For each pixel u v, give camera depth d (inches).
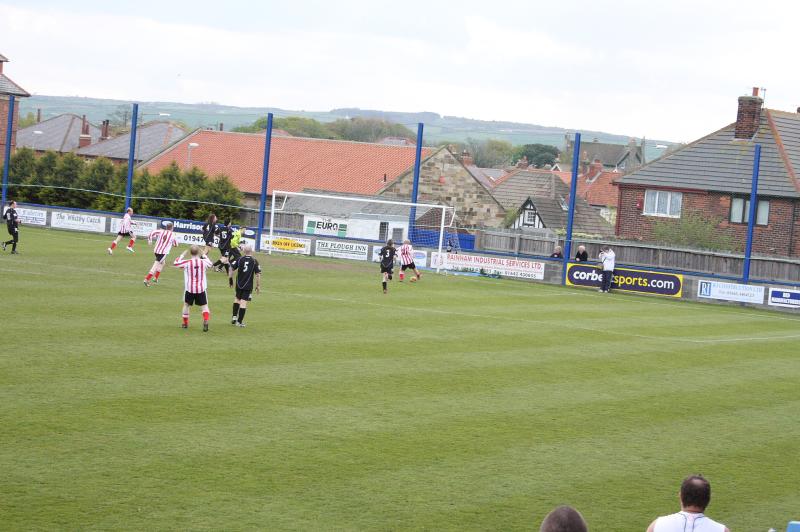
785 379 1355.8
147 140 5767.7
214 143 4694.9
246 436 855.1
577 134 2610.7
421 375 1180.5
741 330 1898.4
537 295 2267.5
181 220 2997.0
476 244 3506.4
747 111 3535.9
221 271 2208.4
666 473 848.3
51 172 3459.6
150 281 1847.9
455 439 901.8
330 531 648.4
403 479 771.4
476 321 1696.6
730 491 813.2
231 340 1312.7
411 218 2800.2
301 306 1711.4
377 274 2426.2
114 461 758.5
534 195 5482.3
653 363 1406.3
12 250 2159.2
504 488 770.8
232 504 684.7
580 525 412.2
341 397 1031.0
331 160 4468.5
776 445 975.0
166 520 645.3
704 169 3496.6
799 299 2379.4
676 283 2493.8
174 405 940.6
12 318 1336.1
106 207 3304.6
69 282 1749.5
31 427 829.2
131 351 1181.7
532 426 974.4
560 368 1304.1
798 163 3422.7
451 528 673.6
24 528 613.0
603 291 2546.8
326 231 3444.9
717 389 1247.5
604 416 1043.3
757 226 3356.3
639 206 3577.8
